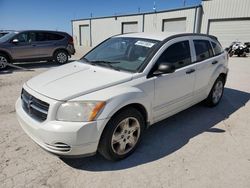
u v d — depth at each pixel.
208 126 4.18
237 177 2.80
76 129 2.53
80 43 39.53
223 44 21.16
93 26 35.59
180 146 3.46
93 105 2.63
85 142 2.62
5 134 3.67
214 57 4.77
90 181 2.67
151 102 3.28
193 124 4.25
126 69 3.30
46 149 2.65
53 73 3.42
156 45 3.55
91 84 2.86
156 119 3.53
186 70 3.83
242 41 19.83
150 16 26.75
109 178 2.73
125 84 2.97
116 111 2.78
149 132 3.89
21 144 3.39
